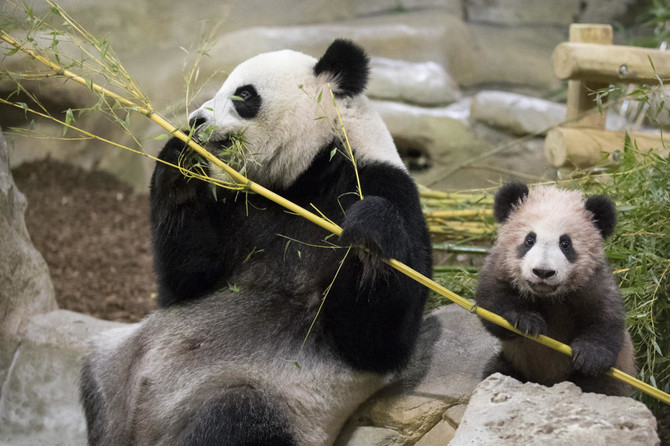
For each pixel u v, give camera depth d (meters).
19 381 5.18
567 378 3.75
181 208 3.96
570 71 6.86
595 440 3.09
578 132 6.89
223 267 4.08
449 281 5.39
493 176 9.87
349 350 3.83
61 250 8.73
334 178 3.97
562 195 3.72
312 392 3.80
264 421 3.62
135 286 7.91
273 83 3.96
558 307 3.58
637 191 5.11
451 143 10.23
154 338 4.04
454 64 12.12
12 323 5.27
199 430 3.52
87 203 10.14
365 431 4.00
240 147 3.86
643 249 4.71
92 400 4.30
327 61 4.02
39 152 10.75
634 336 4.54
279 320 3.88
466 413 3.36
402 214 3.82
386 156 3.97
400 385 4.14
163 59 11.48
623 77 6.67
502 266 3.58
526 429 3.19
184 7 12.45
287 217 3.98
